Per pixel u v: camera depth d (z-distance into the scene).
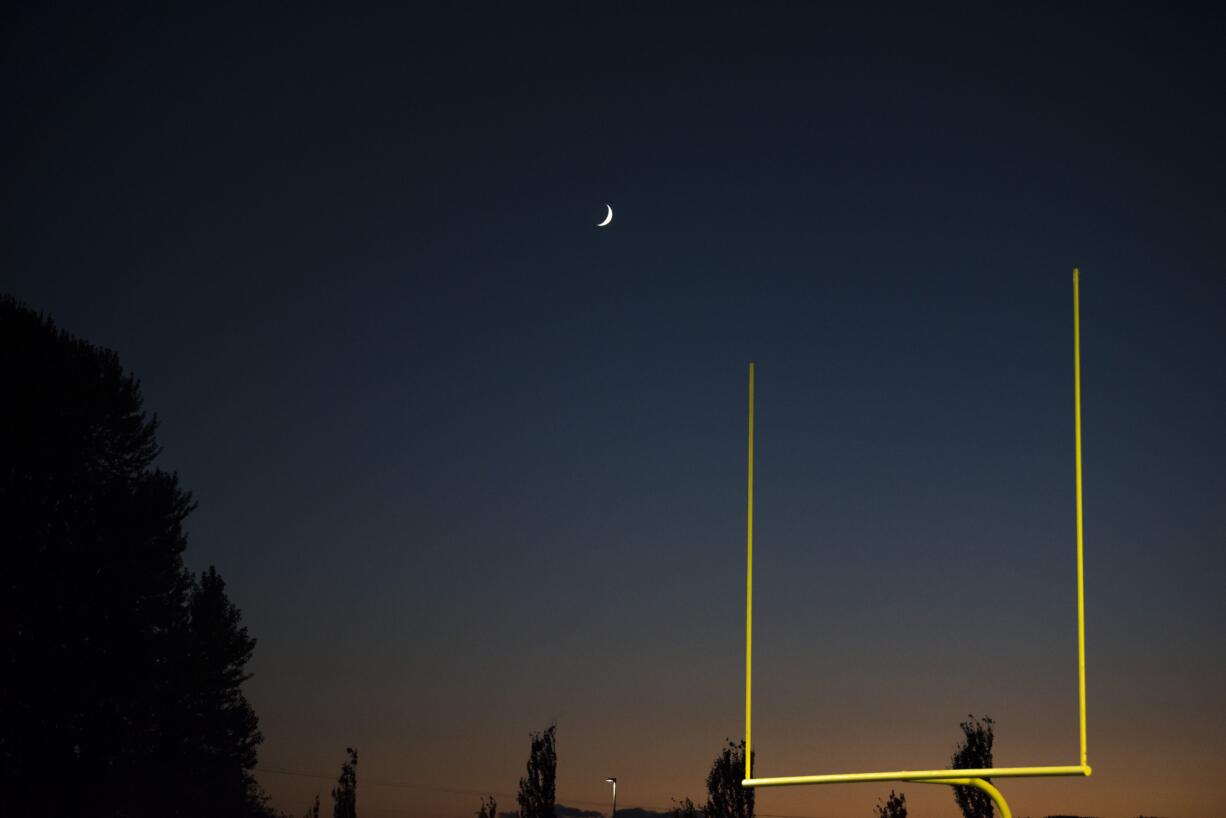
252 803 46.97
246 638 45.50
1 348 30.92
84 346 33.06
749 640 15.02
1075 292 13.66
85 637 32.19
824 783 11.70
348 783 55.03
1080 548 13.09
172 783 35.97
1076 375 13.49
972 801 35.97
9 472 30.98
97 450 33.16
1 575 30.52
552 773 47.22
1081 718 12.58
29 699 30.98
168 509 34.09
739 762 43.06
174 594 35.78
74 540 31.86
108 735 32.31
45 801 30.95
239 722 43.88
